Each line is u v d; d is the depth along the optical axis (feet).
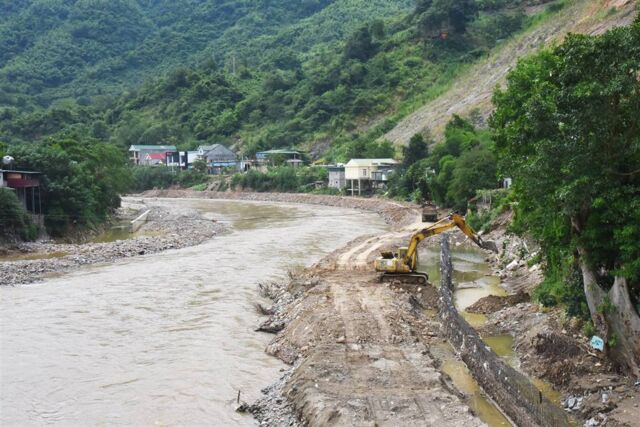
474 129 296.92
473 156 214.48
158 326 88.43
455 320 78.79
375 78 513.04
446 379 65.51
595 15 286.05
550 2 532.73
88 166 247.29
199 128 572.10
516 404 55.77
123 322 90.53
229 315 94.27
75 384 66.90
